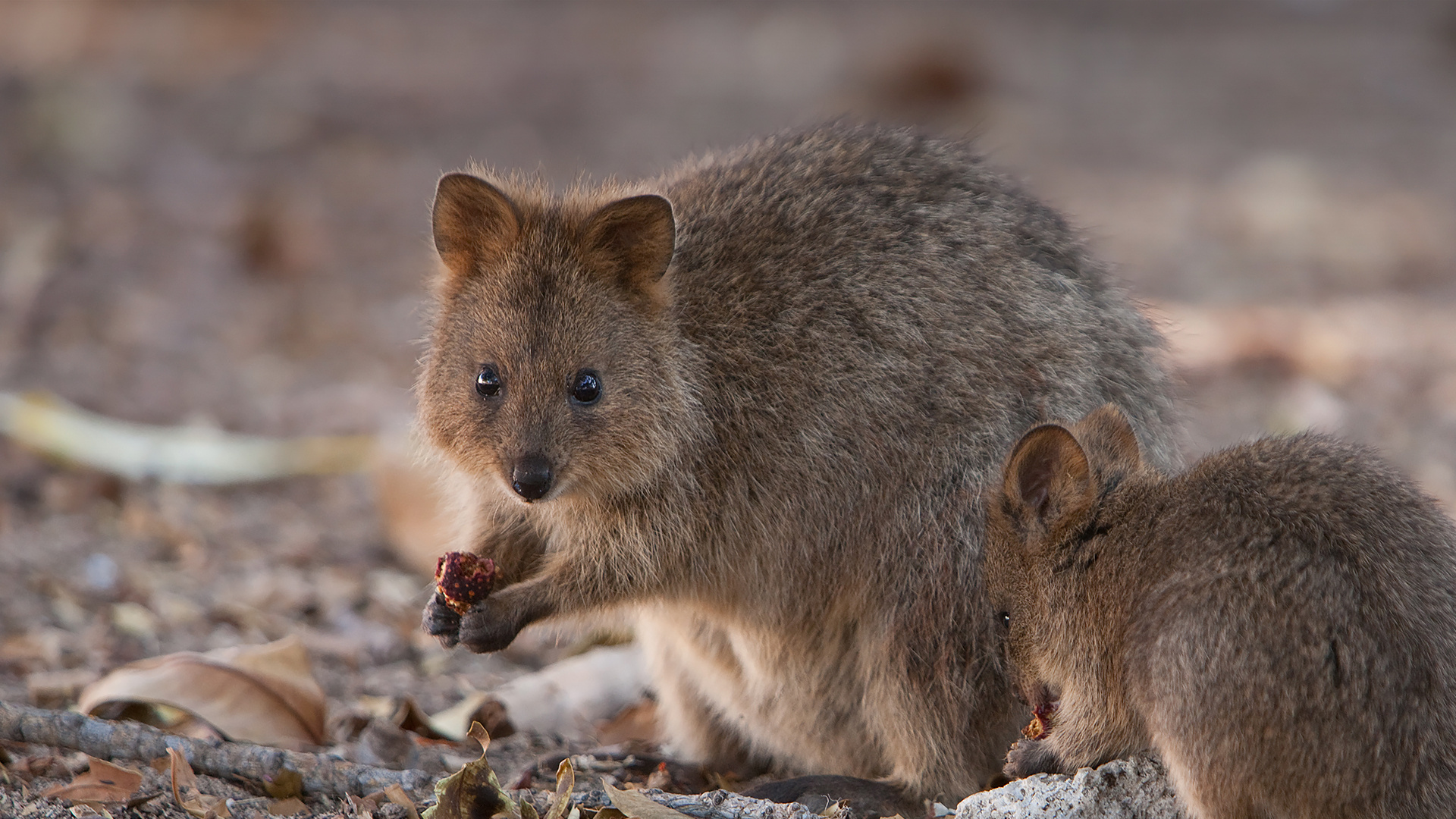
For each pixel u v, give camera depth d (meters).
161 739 9.09
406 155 32.88
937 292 10.45
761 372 10.44
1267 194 29.89
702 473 10.48
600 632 13.02
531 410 10.16
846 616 10.52
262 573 14.84
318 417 19.62
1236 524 8.40
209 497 17.11
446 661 13.38
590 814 8.73
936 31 43.12
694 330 10.56
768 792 10.13
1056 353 10.49
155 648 12.59
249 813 8.69
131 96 36.44
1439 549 8.36
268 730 10.12
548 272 10.39
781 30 47.66
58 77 37.28
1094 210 29.00
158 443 17.48
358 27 48.12
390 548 15.90
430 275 11.55
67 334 21.75
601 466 10.30
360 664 13.09
